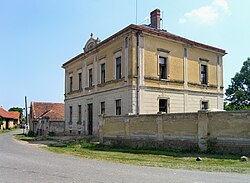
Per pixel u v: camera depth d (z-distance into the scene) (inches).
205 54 1098.7
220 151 559.5
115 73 975.6
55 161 499.5
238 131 534.3
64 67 1453.0
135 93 877.8
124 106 903.7
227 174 354.0
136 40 895.1
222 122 560.4
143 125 728.3
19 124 3742.6
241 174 354.0
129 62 892.6
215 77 1128.8
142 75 895.7
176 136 643.5
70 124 1359.5
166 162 486.3
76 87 1309.1
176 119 646.5
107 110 1013.8
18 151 701.9
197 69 1063.0
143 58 903.7
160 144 677.9
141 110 880.9
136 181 307.0
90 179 319.0
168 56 971.9
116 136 811.4
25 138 1389.0
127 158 553.6
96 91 1105.4
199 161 492.7
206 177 332.2
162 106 945.5
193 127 611.2
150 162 485.7
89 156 595.8
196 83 1050.7
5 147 830.5
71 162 486.9
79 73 1286.9
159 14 1158.3
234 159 497.4
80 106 1269.7
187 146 619.5
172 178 325.1
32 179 321.1
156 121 693.3
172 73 976.3
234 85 1877.5
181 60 1010.7
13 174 356.2
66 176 339.6
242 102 1819.6
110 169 399.9
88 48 1194.0
